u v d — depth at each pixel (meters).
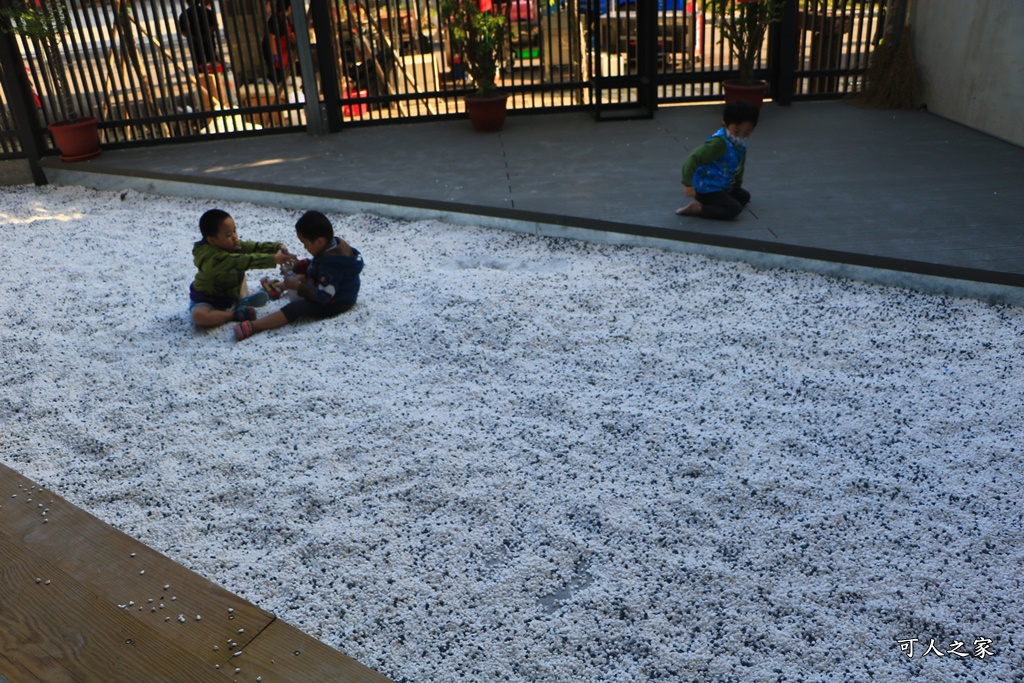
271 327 4.99
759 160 7.31
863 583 2.86
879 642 2.62
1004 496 3.27
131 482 3.55
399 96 9.23
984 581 2.86
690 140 8.09
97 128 8.69
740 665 2.55
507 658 2.61
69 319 5.29
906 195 6.23
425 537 3.15
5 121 8.39
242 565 3.03
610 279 5.46
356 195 7.02
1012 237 5.33
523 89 9.28
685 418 3.87
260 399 4.19
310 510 3.33
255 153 8.51
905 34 8.74
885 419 3.81
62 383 4.46
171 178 7.85
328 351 4.67
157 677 2.10
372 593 2.89
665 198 6.46
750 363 4.36
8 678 2.12
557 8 9.05
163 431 3.94
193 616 2.30
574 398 4.08
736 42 8.80
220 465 3.65
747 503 3.27
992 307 4.88
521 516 3.24
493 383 4.26
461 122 9.31
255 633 2.25
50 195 8.23
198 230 6.97
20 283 5.92
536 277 5.52
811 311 4.91
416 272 5.78
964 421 3.77
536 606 2.82
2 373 4.61
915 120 8.38
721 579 2.89
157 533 3.23
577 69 9.45
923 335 4.57
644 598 2.81
